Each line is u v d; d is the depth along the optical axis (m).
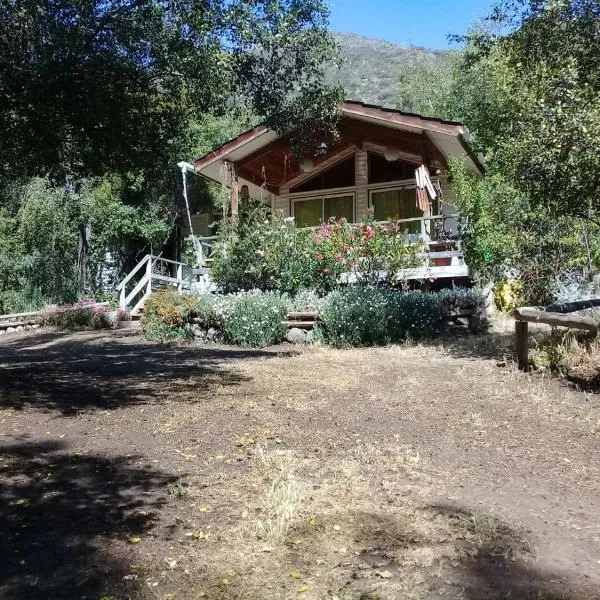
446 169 16.27
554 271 12.90
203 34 7.32
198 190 22.48
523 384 6.89
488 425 5.50
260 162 15.96
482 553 3.22
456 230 14.47
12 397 6.58
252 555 3.20
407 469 4.43
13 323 17.06
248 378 7.55
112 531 3.47
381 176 16.41
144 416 5.84
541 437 5.18
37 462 4.57
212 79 7.97
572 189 7.14
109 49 7.02
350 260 12.25
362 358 8.86
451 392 6.64
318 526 3.50
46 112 6.96
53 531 3.46
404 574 3.00
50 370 8.56
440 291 11.96
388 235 12.29
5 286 21.11
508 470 4.45
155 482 4.21
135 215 21.67
